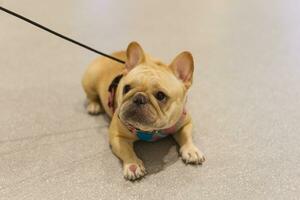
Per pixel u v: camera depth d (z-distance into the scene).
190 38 2.17
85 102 1.50
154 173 1.13
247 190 1.07
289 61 1.89
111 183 1.09
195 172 1.14
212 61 1.88
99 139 1.29
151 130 1.05
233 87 1.63
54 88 1.58
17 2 2.64
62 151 1.22
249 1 2.90
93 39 2.11
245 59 1.91
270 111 1.46
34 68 1.74
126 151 1.13
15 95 1.52
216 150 1.24
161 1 2.85
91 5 2.67
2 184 1.08
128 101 0.99
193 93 1.58
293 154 1.22
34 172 1.13
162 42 2.11
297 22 2.45
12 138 1.28
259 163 1.18
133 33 2.21
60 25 2.28
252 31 2.30
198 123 1.38
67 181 1.10
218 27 2.35
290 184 1.10
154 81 1.01
